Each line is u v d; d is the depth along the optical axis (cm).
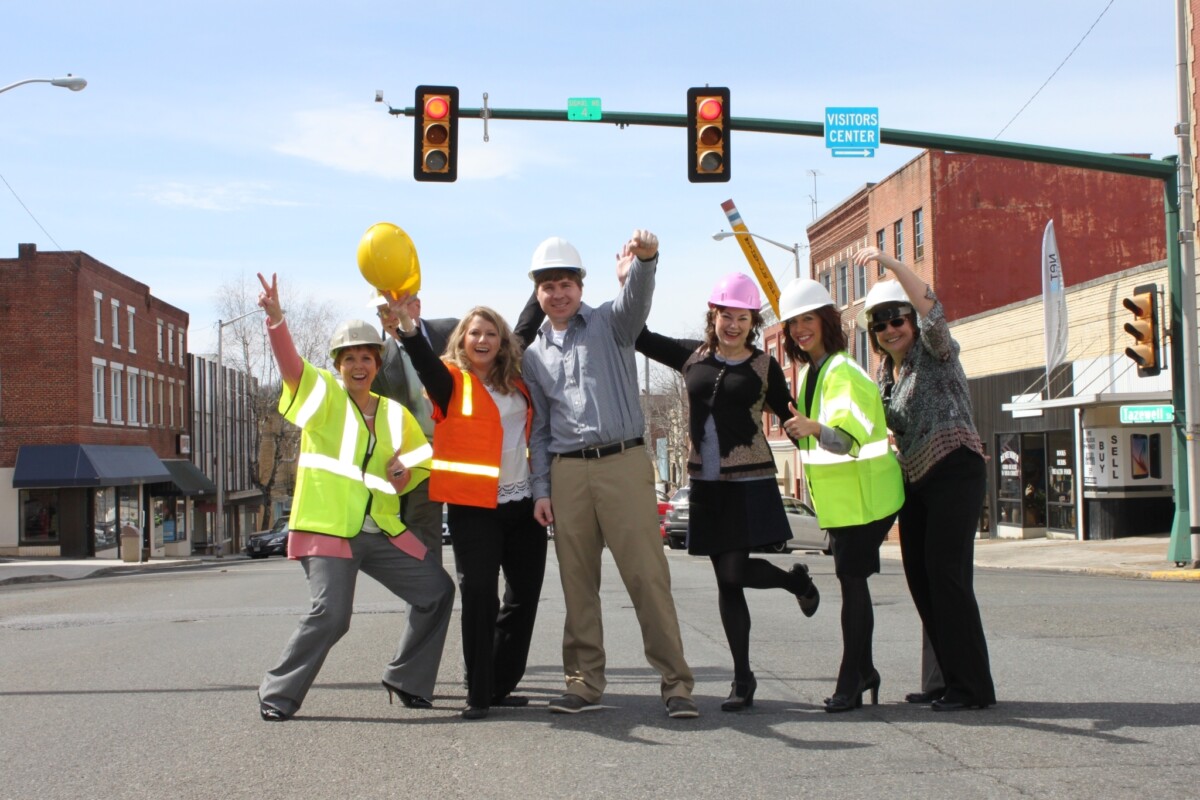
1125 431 2638
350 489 593
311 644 596
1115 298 2631
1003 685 654
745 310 599
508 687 633
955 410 584
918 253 3875
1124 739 511
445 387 592
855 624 590
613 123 1576
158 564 3838
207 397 6156
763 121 1554
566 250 602
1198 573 1648
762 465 601
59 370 4238
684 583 1628
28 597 1944
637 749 511
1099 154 1677
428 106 1523
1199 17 2259
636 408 602
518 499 606
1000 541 2966
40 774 497
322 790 457
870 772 462
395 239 582
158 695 700
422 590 612
